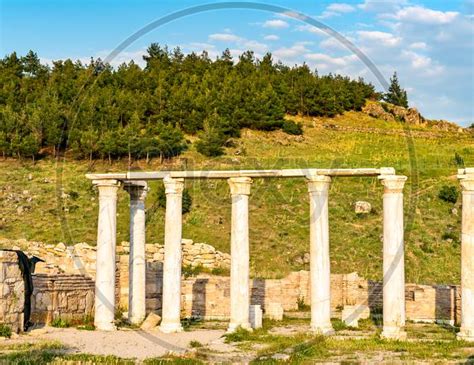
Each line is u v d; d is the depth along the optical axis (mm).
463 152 106812
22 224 72312
